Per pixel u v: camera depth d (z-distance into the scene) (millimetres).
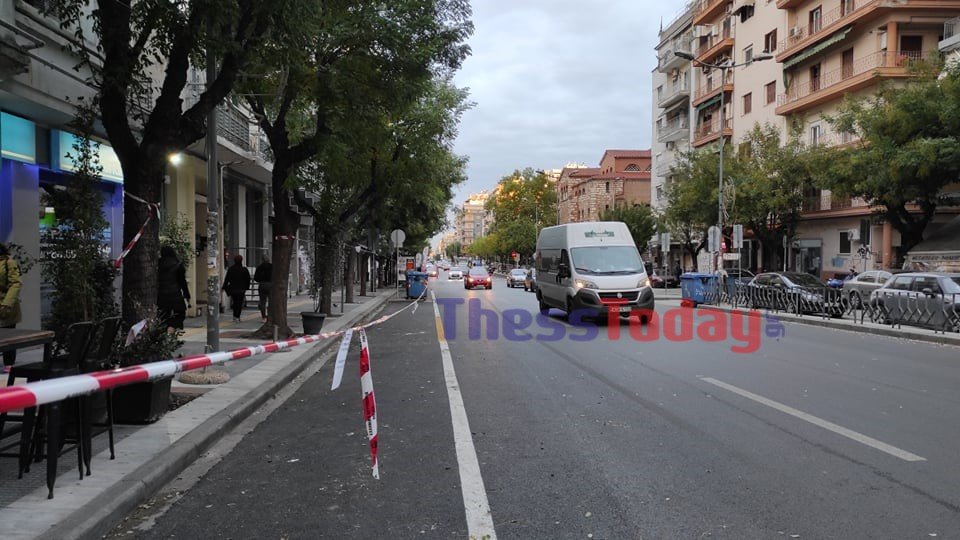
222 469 5484
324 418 7309
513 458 5664
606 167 83188
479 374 9938
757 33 41219
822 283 21453
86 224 6938
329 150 12250
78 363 4980
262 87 12625
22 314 10711
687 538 4004
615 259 18062
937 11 29875
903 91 23344
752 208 32562
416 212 31703
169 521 4363
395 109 12641
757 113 41281
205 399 7727
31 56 9398
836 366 10484
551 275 20188
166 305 11211
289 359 10953
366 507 4582
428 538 4055
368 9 11359
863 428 6527
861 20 31172
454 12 12219
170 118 7273
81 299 6852
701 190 35469
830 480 5012
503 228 98750
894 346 13281
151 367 3914
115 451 5547
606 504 4578
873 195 24859
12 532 3863
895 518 4273
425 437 6391
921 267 23922
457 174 30359
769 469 5289
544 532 4121
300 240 34000
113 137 7172
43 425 5129
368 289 45938
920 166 21312
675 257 54188
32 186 11031
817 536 4008
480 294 36906
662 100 56031
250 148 21312
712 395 8188
